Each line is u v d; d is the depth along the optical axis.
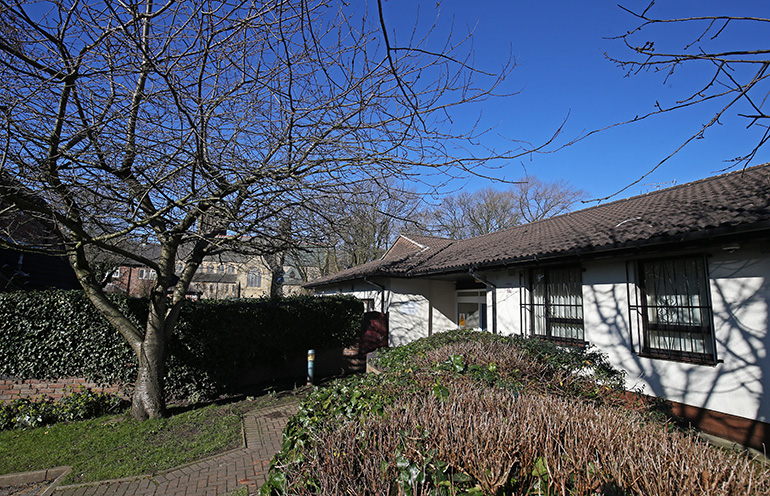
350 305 12.29
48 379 6.99
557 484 1.91
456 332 7.49
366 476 2.02
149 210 5.67
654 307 6.11
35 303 6.98
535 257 7.39
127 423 6.29
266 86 4.22
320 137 4.46
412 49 2.98
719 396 5.16
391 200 5.09
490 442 2.10
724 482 1.82
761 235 4.61
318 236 6.00
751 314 4.95
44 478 4.67
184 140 4.18
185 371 7.96
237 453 5.15
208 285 29.16
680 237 5.16
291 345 10.34
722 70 2.69
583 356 5.42
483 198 29.23
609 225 7.59
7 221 5.60
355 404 3.24
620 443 2.17
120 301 7.46
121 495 4.09
